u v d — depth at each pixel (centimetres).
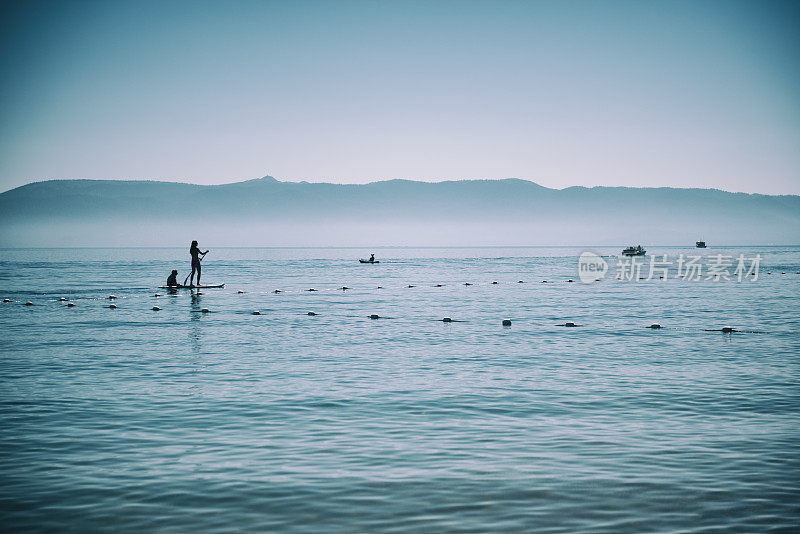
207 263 15475
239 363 2188
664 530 885
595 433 1330
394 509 956
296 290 6231
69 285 6794
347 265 14262
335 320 3641
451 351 2478
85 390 1744
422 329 3219
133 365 2141
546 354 2405
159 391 1730
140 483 1062
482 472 1103
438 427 1377
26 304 4516
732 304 4697
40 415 1480
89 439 1299
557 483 1051
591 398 1648
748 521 913
